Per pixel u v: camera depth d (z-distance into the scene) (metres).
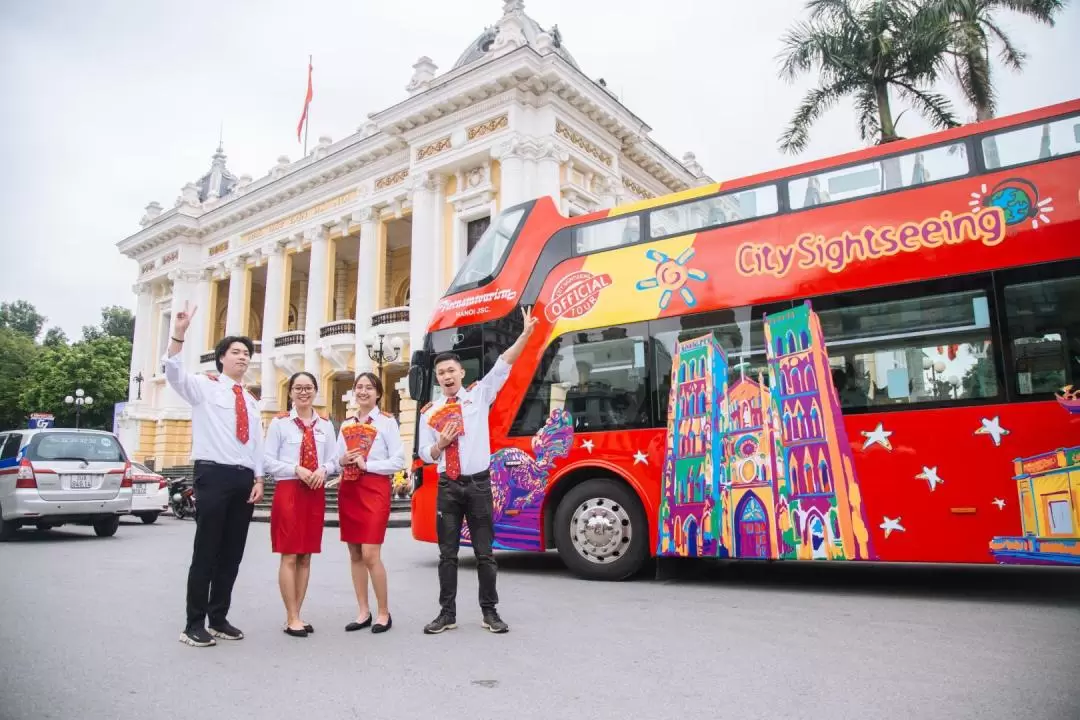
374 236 25.41
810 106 17.00
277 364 28.17
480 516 5.19
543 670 4.05
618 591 6.94
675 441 7.45
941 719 3.17
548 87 20.80
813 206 7.15
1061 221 5.95
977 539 5.96
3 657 4.46
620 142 23.88
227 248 32.00
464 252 21.94
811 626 5.17
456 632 5.06
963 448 6.09
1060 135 6.12
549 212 9.02
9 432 12.44
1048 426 5.79
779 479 6.85
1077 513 5.59
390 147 24.55
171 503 19.03
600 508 7.79
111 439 12.73
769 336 7.10
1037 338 5.92
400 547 11.52
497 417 8.54
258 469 5.08
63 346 46.59
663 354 7.66
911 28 15.69
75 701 3.58
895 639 4.71
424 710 3.40
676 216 7.95
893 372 6.46
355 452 5.16
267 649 4.62
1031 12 15.36
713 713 3.30
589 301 8.24
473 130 21.58
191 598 4.77
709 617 5.56
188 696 3.65
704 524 7.16
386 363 21.56
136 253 36.41
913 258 6.51
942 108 16.19
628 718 3.26
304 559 5.21
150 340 35.41
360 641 4.82
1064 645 4.49
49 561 9.27
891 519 6.30
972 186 6.39
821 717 3.23
